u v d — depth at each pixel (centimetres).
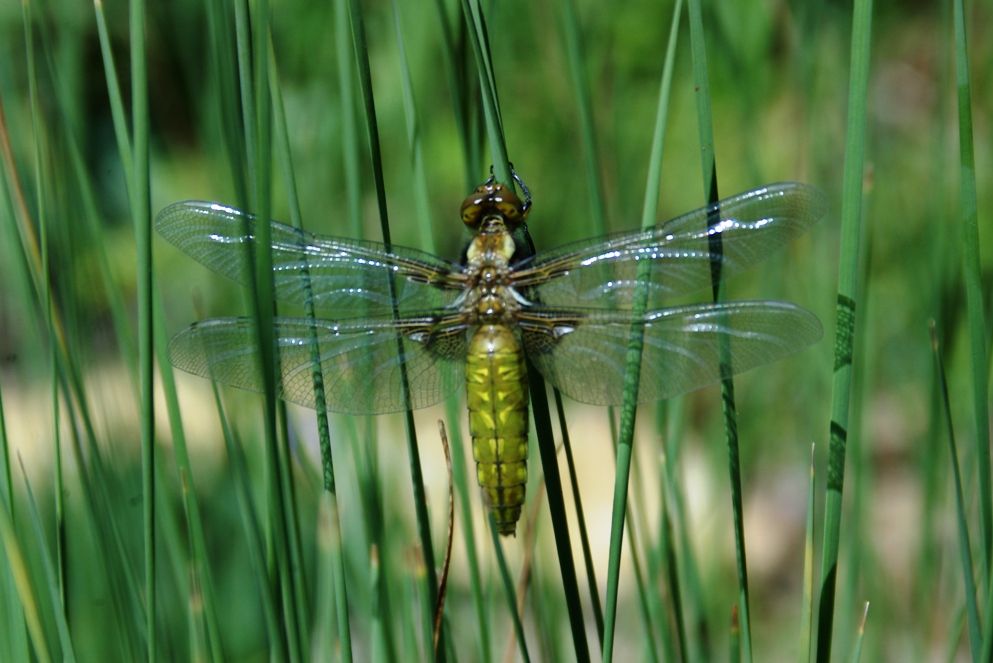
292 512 68
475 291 71
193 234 70
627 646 78
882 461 80
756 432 78
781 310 69
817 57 76
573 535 81
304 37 76
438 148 81
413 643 71
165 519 71
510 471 70
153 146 80
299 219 69
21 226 71
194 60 75
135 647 71
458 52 70
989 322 73
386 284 71
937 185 74
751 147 76
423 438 81
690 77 83
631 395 68
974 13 82
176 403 69
